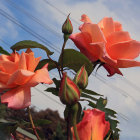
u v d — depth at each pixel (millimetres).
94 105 487
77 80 405
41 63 496
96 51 476
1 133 447
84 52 485
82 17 505
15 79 409
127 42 477
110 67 506
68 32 486
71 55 480
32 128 453
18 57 436
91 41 483
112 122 469
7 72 428
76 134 364
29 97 409
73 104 377
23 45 473
